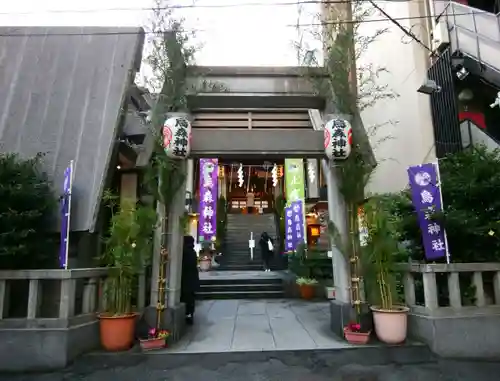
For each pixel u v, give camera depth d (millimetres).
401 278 6211
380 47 10734
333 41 6328
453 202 6086
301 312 8289
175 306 5988
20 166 5695
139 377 4613
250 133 6285
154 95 6137
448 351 5148
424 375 4629
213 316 7836
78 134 6973
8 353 4785
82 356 4992
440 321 5234
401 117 10484
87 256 6816
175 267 6109
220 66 6414
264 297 10648
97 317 5496
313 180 18141
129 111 7344
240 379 4555
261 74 6395
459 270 5449
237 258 18000
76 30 8227
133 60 7758
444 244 5621
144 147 6277
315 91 6281
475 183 5824
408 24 10617
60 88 7555
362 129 6242
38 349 4789
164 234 6082
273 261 16922
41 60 7934
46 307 5430
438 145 9555
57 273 4980
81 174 6547
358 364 4941
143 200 7160
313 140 6320
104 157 6691
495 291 5578
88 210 6246
